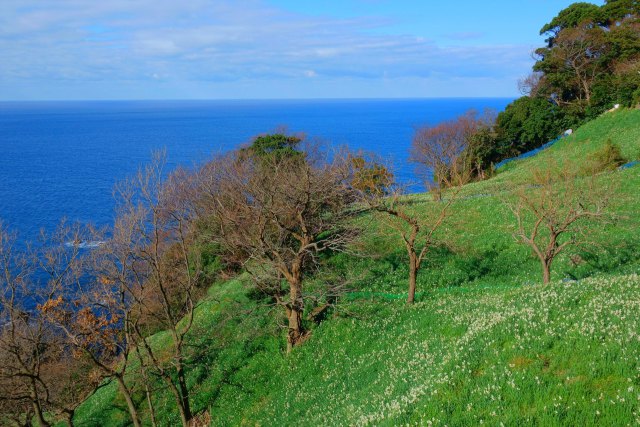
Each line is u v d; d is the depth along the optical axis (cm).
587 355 1248
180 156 15738
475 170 7444
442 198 5228
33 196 10706
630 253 2866
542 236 3356
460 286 2983
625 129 5991
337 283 3131
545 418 1059
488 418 1130
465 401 1231
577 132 6719
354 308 2716
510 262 3175
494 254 3322
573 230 2769
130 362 3319
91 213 9081
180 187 3166
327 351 2367
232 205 2831
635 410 1013
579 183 4094
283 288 3212
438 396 1298
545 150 6975
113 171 14238
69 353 3134
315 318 2730
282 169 3123
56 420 2780
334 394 1930
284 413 2028
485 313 1822
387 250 3606
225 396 2533
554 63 7888
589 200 3162
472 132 7731
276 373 2453
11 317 2028
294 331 2564
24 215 8869
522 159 7131
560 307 1593
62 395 3167
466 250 3416
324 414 1770
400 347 1989
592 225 3316
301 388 2180
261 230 2502
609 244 3005
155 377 2956
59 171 14375
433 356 1653
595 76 7656
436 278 3117
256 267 3403
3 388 2289
